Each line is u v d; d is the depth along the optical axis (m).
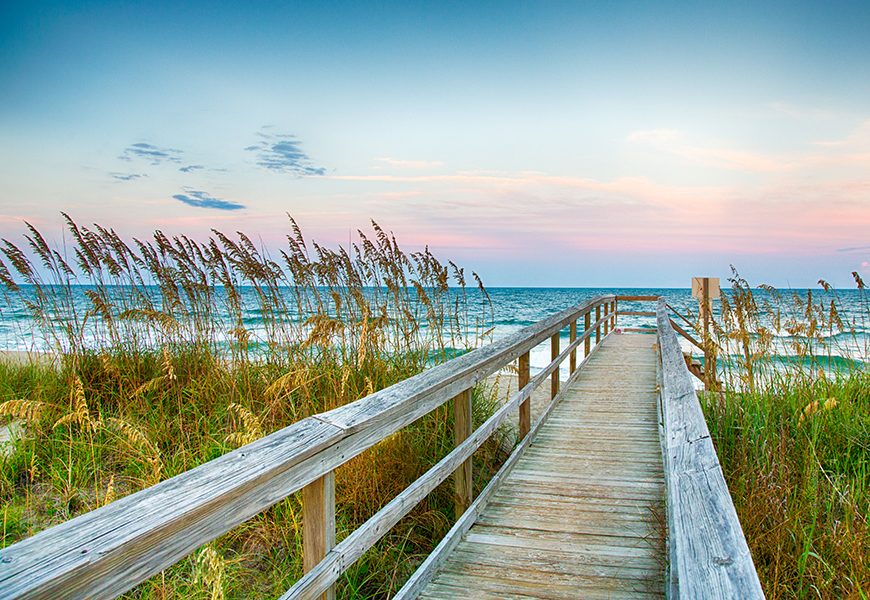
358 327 5.24
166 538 1.18
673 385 2.61
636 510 3.55
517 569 2.86
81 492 3.74
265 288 6.12
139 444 3.94
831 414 4.62
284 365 5.66
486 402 5.38
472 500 3.50
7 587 0.88
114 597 1.06
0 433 4.71
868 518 3.06
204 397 5.09
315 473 1.79
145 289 6.79
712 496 1.36
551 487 3.96
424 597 2.61
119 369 5.36
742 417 4.82
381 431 2.24
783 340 5.52
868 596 2.48
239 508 1.41
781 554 2.86
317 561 1.85
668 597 2.28
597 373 8.12
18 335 6.95
